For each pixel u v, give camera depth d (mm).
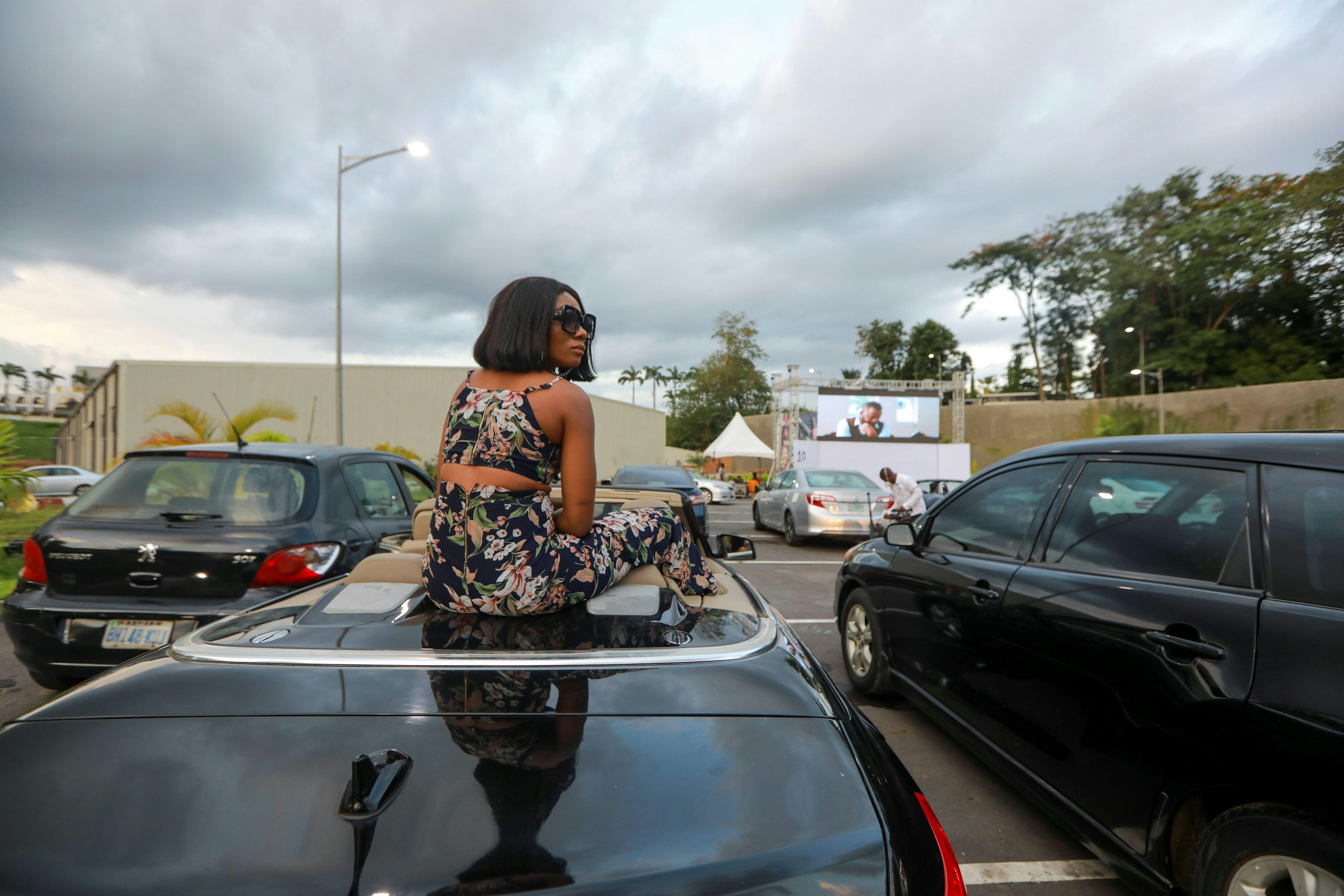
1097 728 2166
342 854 878
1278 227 38969
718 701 1136
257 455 3631
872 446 31969
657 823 927
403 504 4434
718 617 1493
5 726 1081
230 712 1069
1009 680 2627
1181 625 1930
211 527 3293
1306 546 1778
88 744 1025
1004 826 2730
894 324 68750
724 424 58750
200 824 916
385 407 31094
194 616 3129
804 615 6516
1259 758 1659
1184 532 2117
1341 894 1473
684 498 2613
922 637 3346
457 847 884
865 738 1196
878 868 920
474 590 1405
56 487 23438
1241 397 34062
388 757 980
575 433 1514
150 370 28781
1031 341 53812
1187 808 1887
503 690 1125
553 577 1427
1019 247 50250
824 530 11398
